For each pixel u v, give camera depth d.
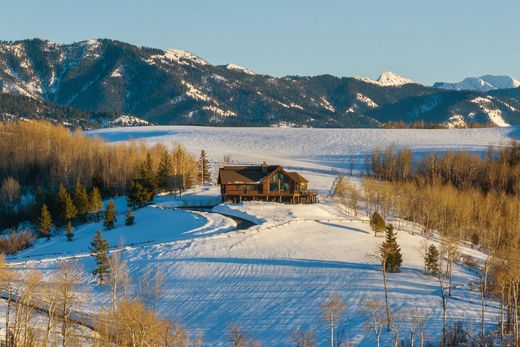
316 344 113.75
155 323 103.06
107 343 102.75
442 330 117.25
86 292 138.75
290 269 148.88
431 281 144.00
